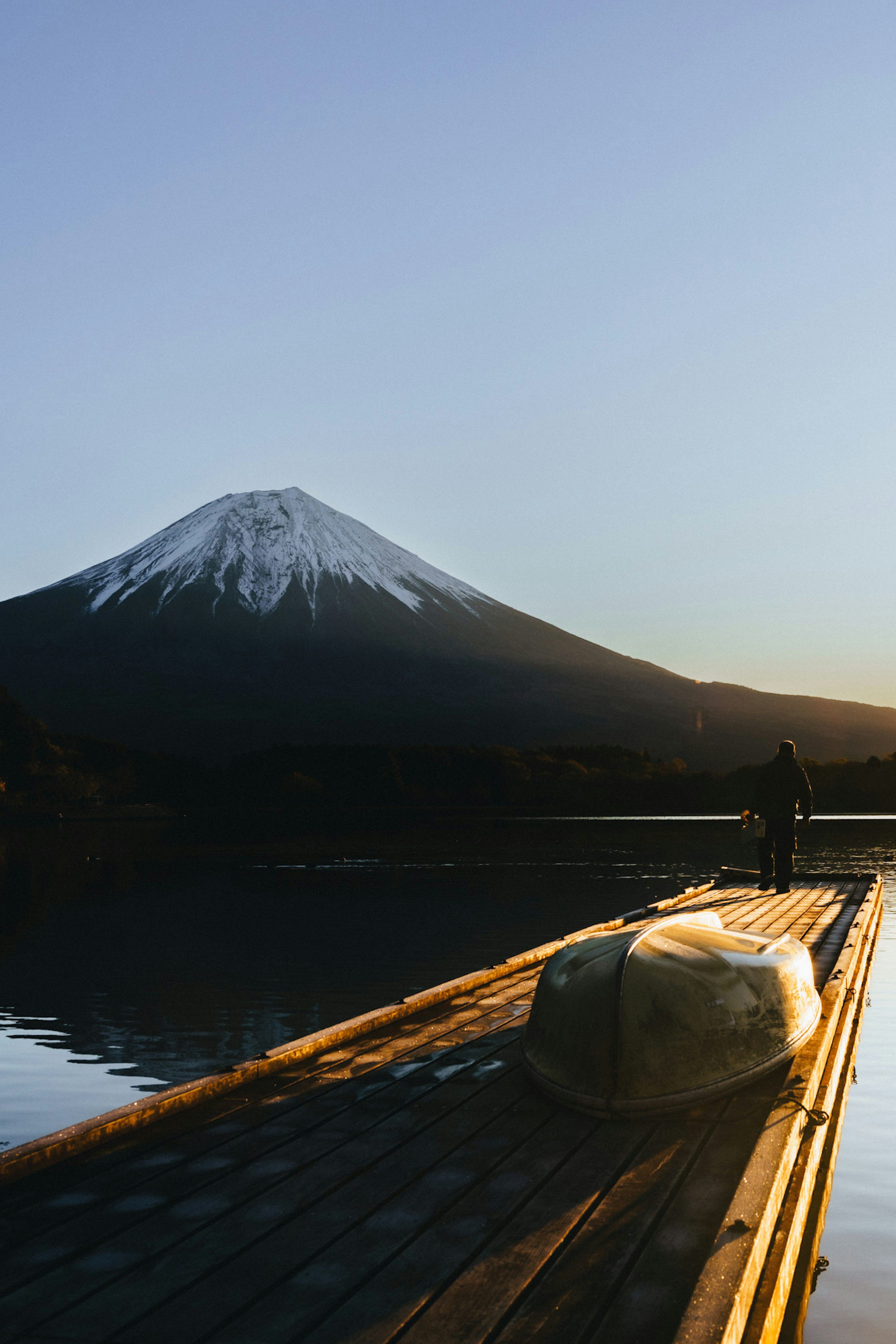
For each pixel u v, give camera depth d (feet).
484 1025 27.61
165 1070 32.89
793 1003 23.21
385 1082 22.13
